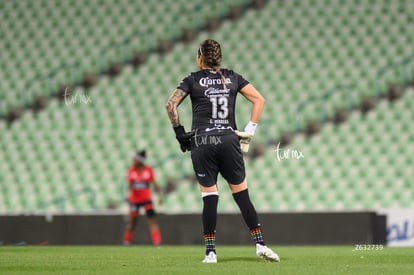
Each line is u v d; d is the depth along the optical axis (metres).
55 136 73.19
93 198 64.50
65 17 83.19
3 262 24.92
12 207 68.12
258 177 65.94
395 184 64.44
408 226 49.62
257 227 24.03
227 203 62.88
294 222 50.94
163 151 69.75
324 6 79.25
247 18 80.06
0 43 82.25
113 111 74.31
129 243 51.59
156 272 19.86
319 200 63.62
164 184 66.44
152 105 74.31
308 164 66.62
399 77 72.38
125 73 77.81
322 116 69.75
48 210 67.06
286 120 70.44
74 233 53.12
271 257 24.02
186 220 52.38
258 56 76.56
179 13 81.56
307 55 75.88
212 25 80.38
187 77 23.69
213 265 22.52
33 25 83.19
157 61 78.56
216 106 23.45
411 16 77.50
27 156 72.12
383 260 26.08
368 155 66.94
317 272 19.78
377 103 71.00
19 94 77.56
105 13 82.81
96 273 19.69
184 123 71.19
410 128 69.00
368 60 74.62
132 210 51.28
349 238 50.44
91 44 80.69
